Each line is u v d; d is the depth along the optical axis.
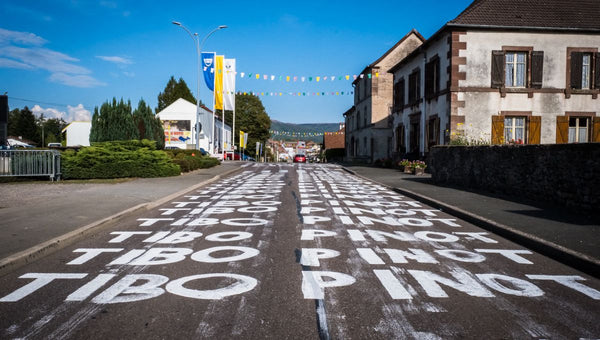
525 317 3.44
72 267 4.81
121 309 3.54
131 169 17.05
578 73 20.20
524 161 10.21
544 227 6.79
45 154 15.52
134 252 5.52
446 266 4.93
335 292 3.99
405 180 16.72
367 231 7.00
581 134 20.69
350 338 3.01
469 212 8.34
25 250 5.14
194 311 3.51
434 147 15.91
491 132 20.02
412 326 3.23
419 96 24.83
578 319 3.42
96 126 20.62
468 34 19.92
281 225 7.49
